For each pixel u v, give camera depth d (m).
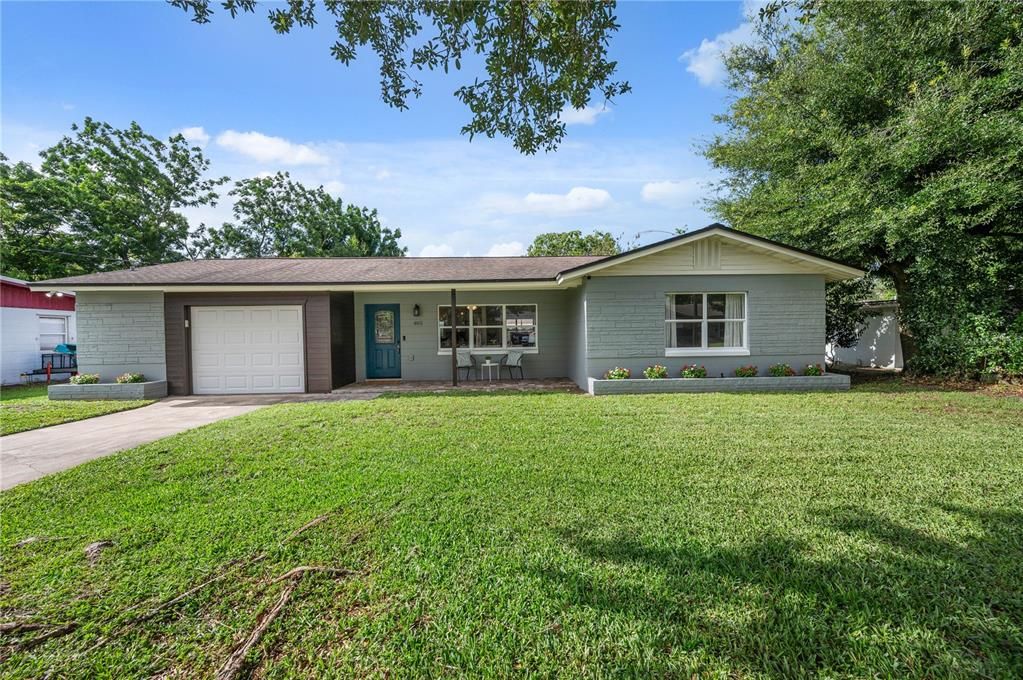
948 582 2.33
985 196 7.98
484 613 2.16
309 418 6.59
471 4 3.95
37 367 13.23
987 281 9.42
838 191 9.95
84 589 2.38
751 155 13.72
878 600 2.21
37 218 19.44
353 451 4.85
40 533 2.99
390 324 12.11
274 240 29.66
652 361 9.73
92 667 1.85
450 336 12.20
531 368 12.26
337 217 30.55
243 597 2.30
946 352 9.80
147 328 9.81
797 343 9.78
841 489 3.62
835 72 10.63
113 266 22.06
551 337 12.24
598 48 4.23
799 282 9.75
